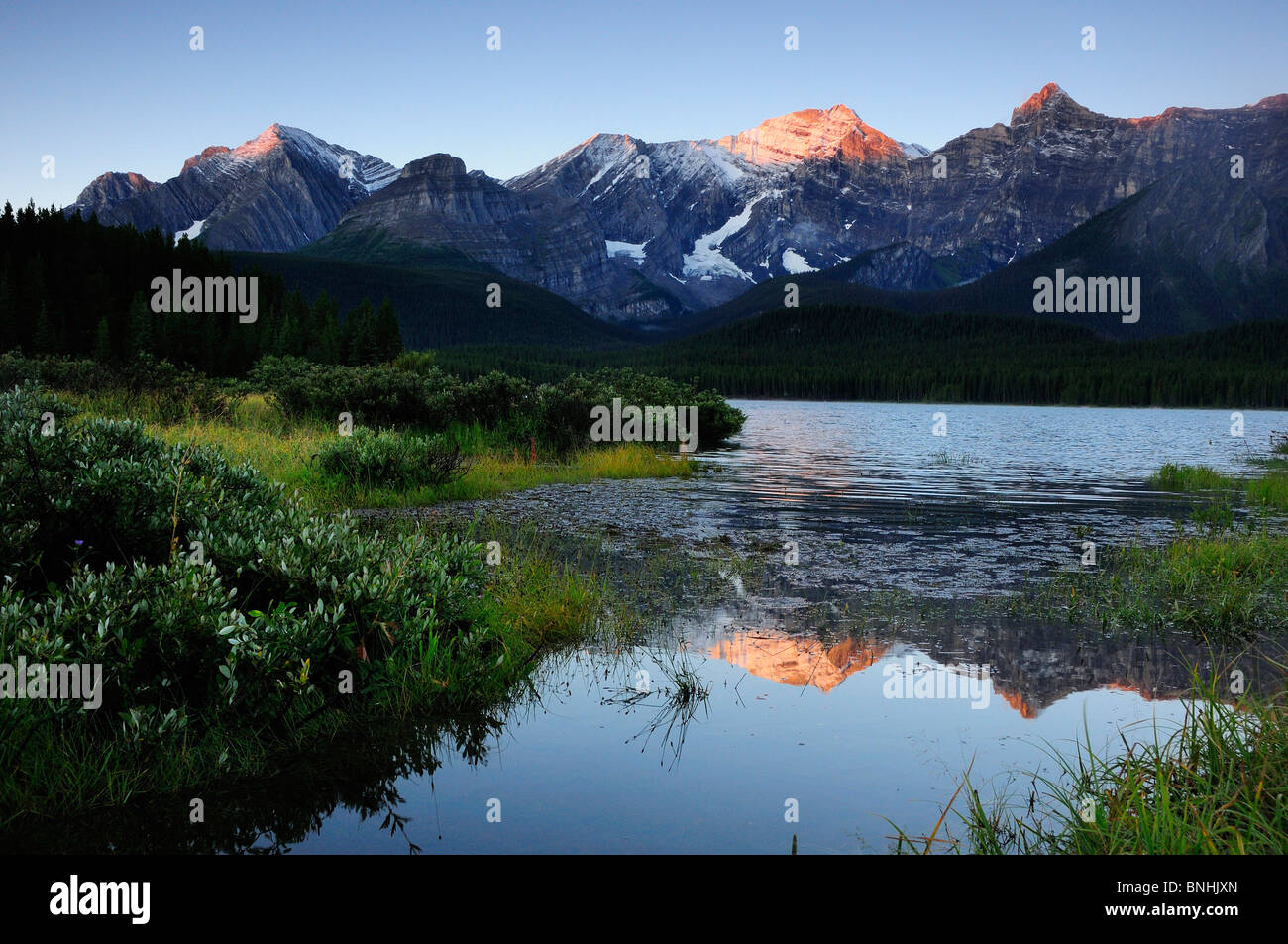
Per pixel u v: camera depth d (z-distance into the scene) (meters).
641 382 29.66
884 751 4.63
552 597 7.67
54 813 3.94
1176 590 8.72
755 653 6.52
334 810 4.00
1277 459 29.05
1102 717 5.13
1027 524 13.42
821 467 23.47
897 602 8.16
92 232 84.75
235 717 4.74
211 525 6.11
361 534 8.78
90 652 4.38
